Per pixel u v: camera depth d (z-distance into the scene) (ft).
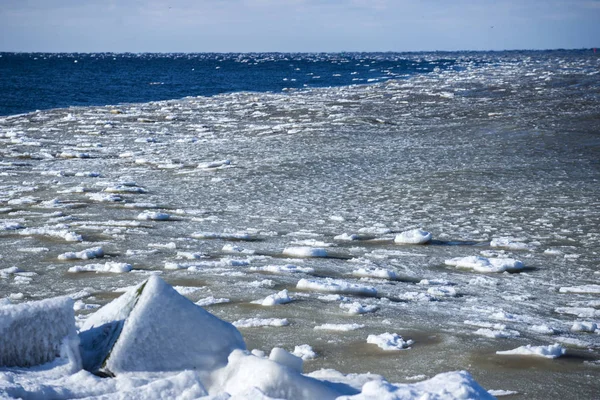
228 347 14.08
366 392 11.30
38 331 13.82
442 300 28.53
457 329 23.65
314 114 121.08
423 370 19.06
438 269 34.81
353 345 21.47
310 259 36.35
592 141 77.51
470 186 57.47
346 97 157.79
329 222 46.57
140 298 14.07
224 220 47.55
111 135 100.99
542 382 18.19
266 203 53.67
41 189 60.70
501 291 30.48
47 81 254.68
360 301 27.63
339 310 25.94
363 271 33.35
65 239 40.83
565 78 206.08
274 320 24.02
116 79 279.90
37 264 34.73
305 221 46.98
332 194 56.49
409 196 54.75
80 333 14.80
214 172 68.69
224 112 130.00
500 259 35.45
